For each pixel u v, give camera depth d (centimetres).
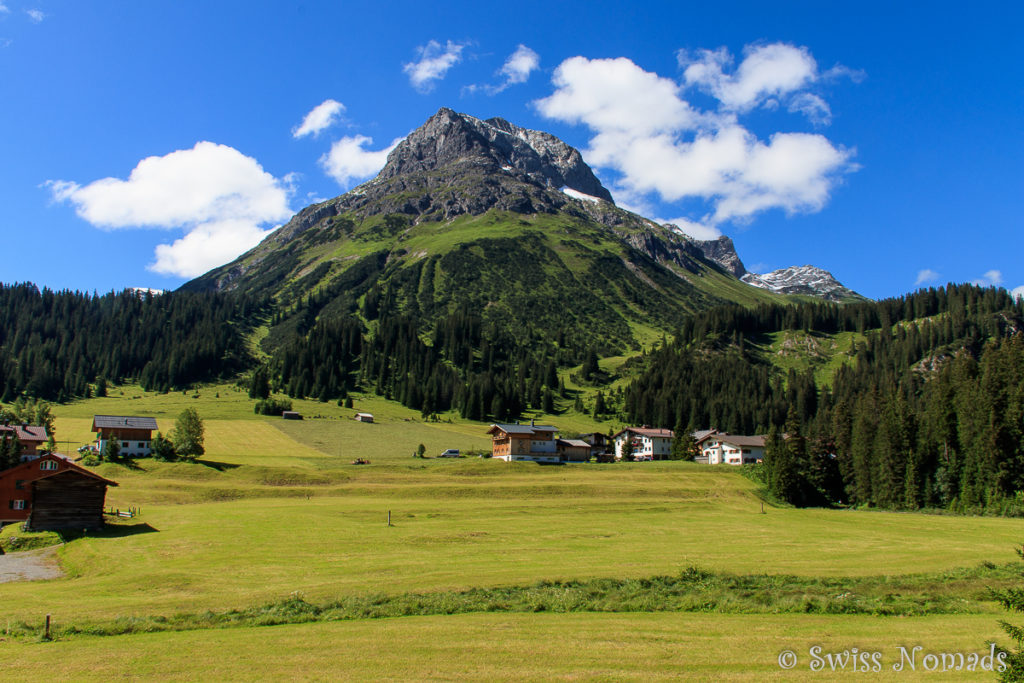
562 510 8531
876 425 12500
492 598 3988
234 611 3681
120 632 3288
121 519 7375
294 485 10388
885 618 3553
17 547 6331
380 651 2869
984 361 13150
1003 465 10125
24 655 2844
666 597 4056
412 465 12450
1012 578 4600
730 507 9544
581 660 2733
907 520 8644
